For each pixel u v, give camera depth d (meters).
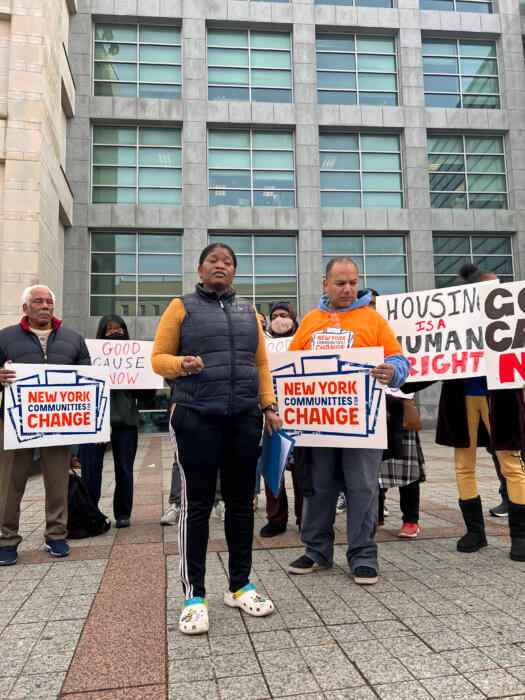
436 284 18.22
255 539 3.90
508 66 18.98
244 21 17.94
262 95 18.17
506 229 18.27
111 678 1.93
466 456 3.60
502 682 1.86
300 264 17.31
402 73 18.44
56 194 13.80
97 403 3.76
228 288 2.72
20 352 3.61
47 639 2.27
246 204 17.64
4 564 3.32
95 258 16.88
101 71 17.53
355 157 18.33
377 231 17.84
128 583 2.97
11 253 11.66
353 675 1.92
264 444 3.00
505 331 3.29
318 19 18.33
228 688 1.85
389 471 3.73
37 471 8.50
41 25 12.32
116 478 4.37
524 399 3.42
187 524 2.46
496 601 2.60
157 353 2.54
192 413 2.48
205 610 2.36
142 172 17.36
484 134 18.95
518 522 3.30
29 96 12.05
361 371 2.98
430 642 2.17
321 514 3.13
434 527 4.14
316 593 2.77
